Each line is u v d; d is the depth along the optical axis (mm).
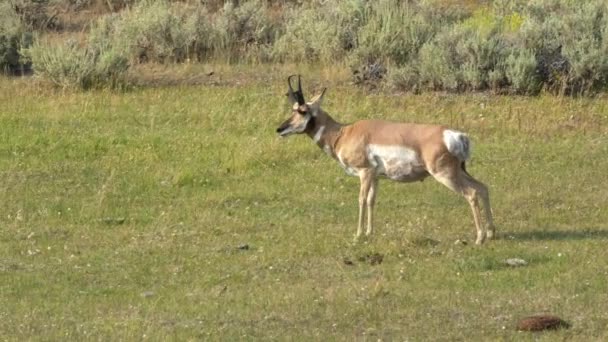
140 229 45594
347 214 47594
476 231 44156
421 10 81688
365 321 34156
